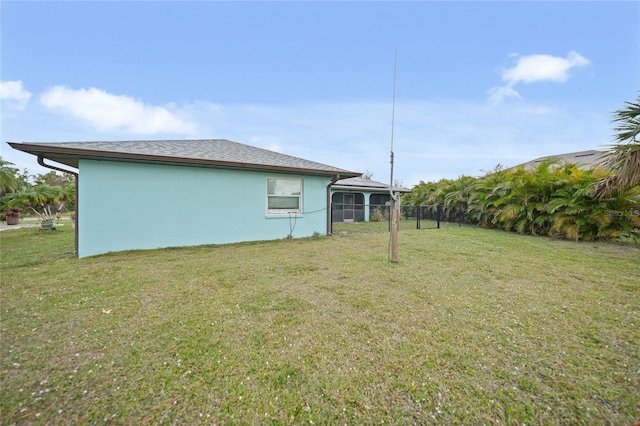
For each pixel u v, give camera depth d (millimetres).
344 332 2551
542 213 8656
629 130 5332
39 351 2219
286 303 3225
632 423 1532
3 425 1515
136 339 2416
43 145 5367
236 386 1839
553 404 1677
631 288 3701
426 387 1829
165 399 1723
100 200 6121
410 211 16562
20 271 4578
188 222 7094
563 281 4016
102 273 4465
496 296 3436
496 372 1971
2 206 16719
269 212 8281
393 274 4395
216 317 2859
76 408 1641
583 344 2324
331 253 6070
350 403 1704
